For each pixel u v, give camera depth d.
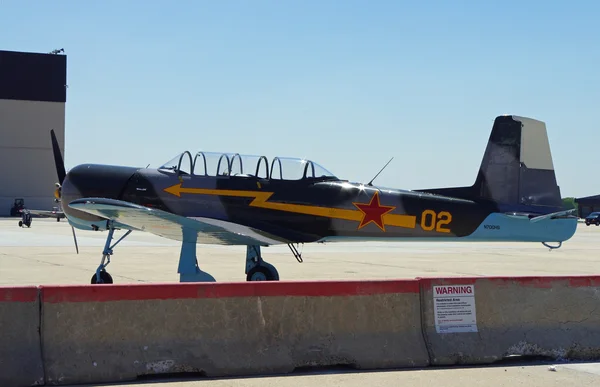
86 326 6.83
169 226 13.02
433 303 7.78
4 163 77.06
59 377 6.59
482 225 14.27
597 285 8.22
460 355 7.62
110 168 14.73
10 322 6.64
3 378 6.43
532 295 8.03
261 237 13.50
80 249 23.62
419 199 14.23
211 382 6.78
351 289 7.57
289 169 14.27
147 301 7.02
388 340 7.54
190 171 14.42
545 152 14.52
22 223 43.06
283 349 7.25
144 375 6.86
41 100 77.88
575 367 7.57
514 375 7.17
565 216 14.31
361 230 14.12
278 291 7.38
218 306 7.20
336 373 7.20
